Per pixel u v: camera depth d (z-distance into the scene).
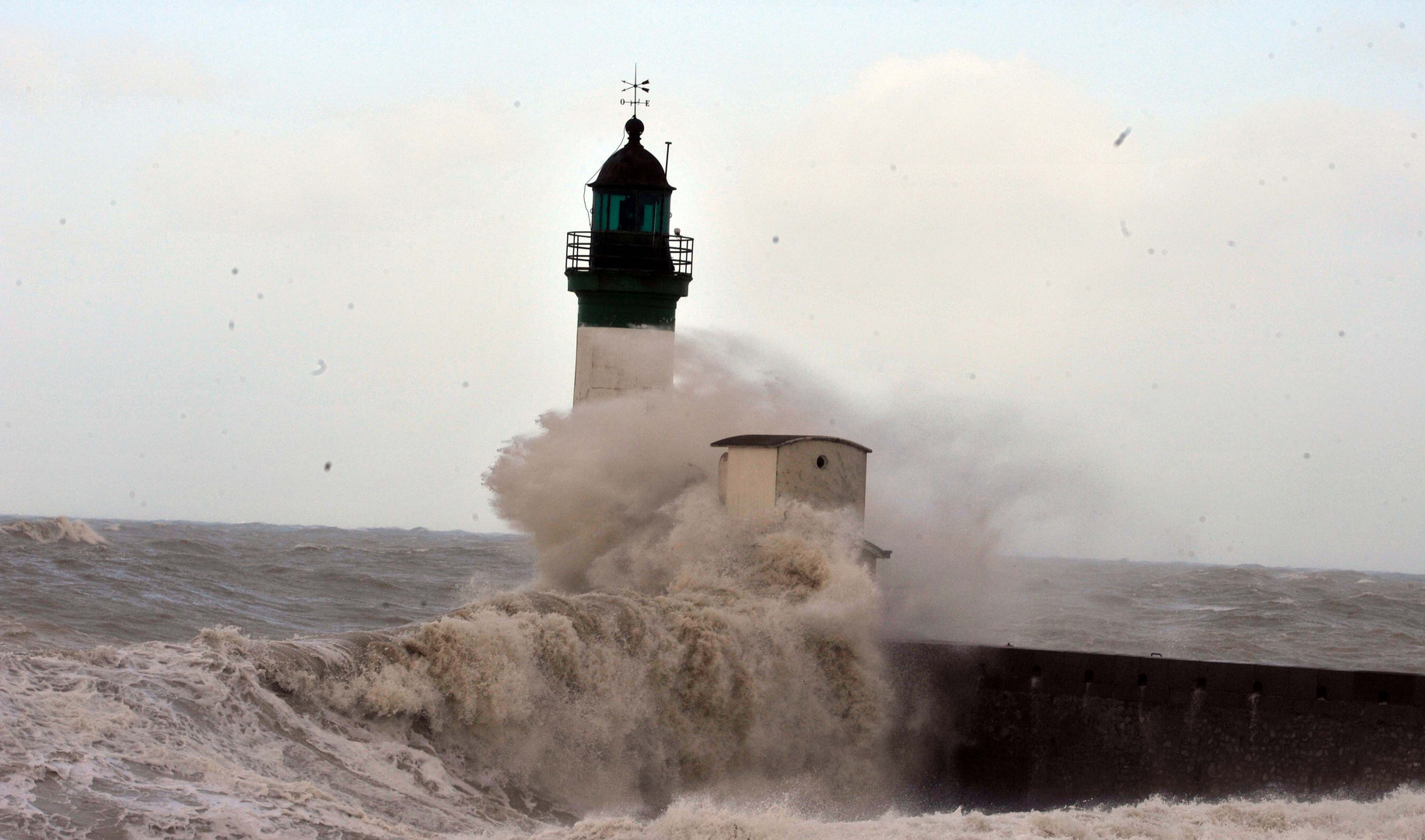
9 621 62.56
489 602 40.91
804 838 26.42
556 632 39.53
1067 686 48.44
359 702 33.00
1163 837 28.11
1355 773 43.69
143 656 30.62
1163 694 46.94
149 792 23.95
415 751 32.44
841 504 55.56
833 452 55.34
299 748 29.69
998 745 49.09
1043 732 48.56
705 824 26.72
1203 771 45.94
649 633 43.41
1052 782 48.19
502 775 36.12
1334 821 30.61
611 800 39.12
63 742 25.09
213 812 23.55
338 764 29.81
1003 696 49.31
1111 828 28.45
